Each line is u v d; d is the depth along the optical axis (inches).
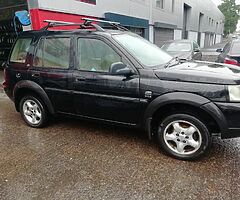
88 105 159.3
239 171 128.1
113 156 145.9
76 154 149.3
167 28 939.3
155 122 148.9
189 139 136.7
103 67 151.0
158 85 135.1
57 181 123.6
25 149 157.5
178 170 130.4
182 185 118.3
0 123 205.0
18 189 118.3
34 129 189.6
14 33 452.1
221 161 137.9
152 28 790.5
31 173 130.8
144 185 119.0
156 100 135.6
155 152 149.4
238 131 125.7
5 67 195.5
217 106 125.5
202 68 145.6
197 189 115.1
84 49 157.6
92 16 479.8
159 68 143.0
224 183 118.7
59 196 112.7
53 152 152.4
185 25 1326.3
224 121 125.7
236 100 124.0
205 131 131.6
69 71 161.9
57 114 177.5
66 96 166.1
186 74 132.0
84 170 132.3
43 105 183.3
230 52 304.8
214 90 125.6
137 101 141.7
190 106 132.6
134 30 672.4
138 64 141.6
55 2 386.3
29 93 187.0
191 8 1316.4
